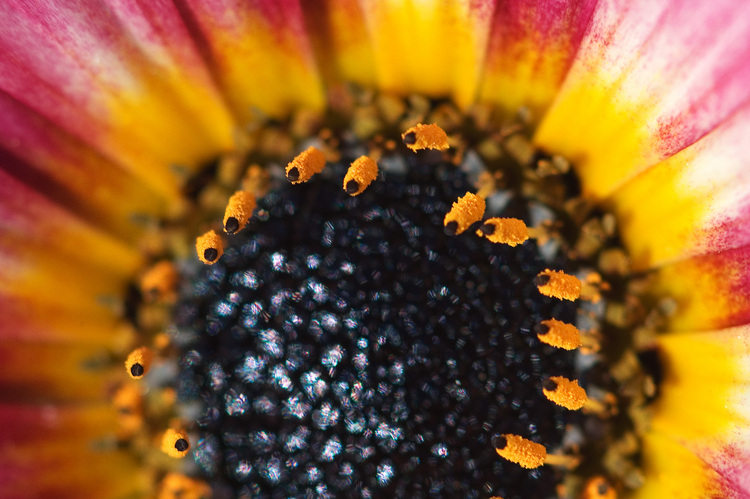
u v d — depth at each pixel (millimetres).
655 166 60
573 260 60
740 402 58
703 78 58
